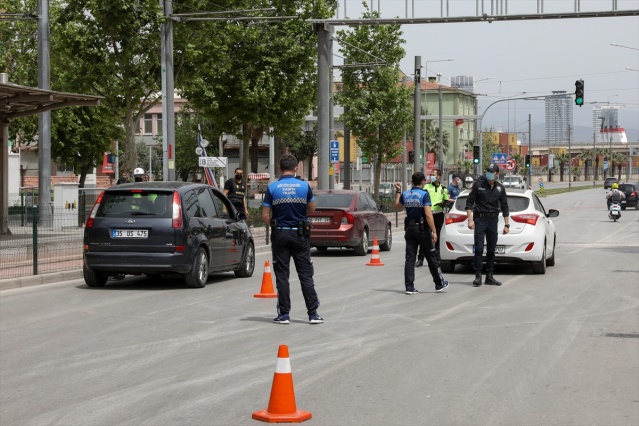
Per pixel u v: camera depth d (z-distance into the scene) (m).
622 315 17.83
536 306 19.20
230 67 57.44
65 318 17.52
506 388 11.22
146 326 16.44
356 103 77.50
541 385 11.41
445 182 99.38
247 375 12.02
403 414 9.88
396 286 23.34
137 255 22.14
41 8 42.09
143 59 42.84
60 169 112.50
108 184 116.00
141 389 11.18
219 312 18.34
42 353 13.73
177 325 16.55
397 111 78.94
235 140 132.62
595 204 101.06
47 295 21.44
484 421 9.58
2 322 17.00
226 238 24.45
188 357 13.34
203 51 47.94
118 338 15.11
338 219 33.88
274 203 16.61
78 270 25.97
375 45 77.56
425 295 21.27
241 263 25.70
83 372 12.26
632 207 93.12
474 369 12.42
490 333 15.57
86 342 14.71
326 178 49.22
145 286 23.45
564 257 33.09
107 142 77.88
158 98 45.56
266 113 60.78
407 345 14.35
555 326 16.38
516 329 16.03
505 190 24.33
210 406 10.28
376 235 36.34
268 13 59.97
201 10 46.38
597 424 9.50
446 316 17.67
